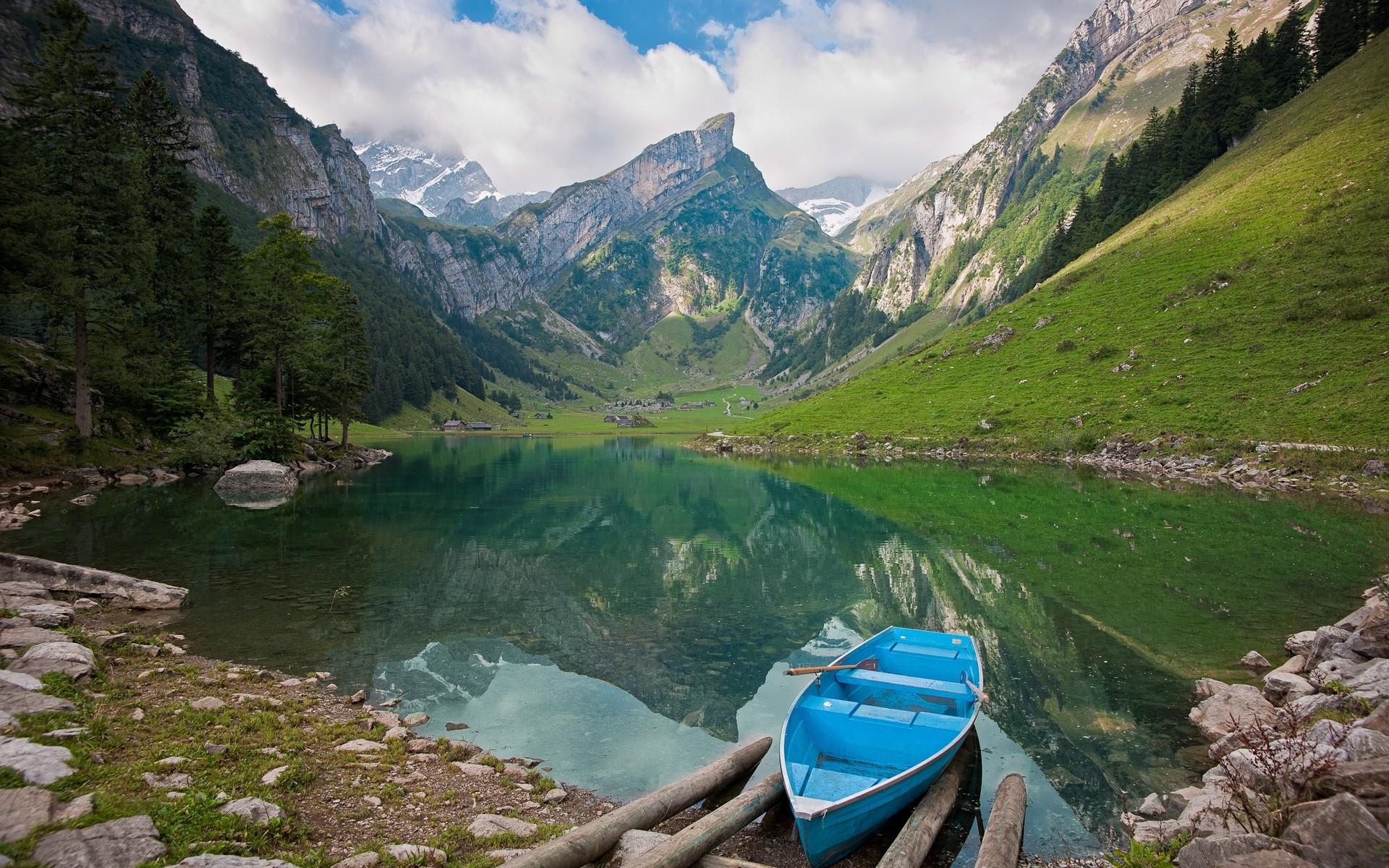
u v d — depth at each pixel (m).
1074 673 16.42
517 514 41.53
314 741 11.45
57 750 8.35
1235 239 83.25
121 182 45.44
